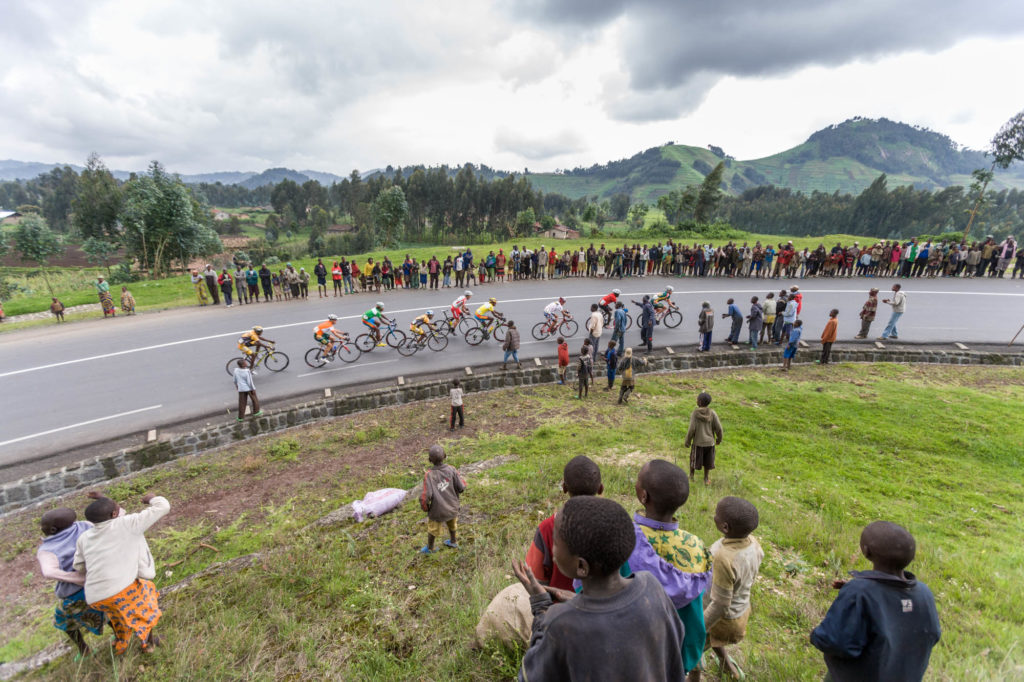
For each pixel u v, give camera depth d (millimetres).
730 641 3406
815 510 8148
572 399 14586
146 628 4598
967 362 16719
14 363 15703
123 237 48094
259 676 4109
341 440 12125
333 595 5484
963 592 5379
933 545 6766
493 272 30281
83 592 4590
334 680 3963
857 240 46812
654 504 2688
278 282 25781
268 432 12445
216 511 9219
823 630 2568
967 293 23875
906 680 2438
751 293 24703
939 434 11664
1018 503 8578
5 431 11617
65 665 4824
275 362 15594
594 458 10266
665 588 2535
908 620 2408
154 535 8469
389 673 3973
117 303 24812
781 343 18016
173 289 27953
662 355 17094
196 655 4500
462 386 14906
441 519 6293
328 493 9680
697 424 8984
